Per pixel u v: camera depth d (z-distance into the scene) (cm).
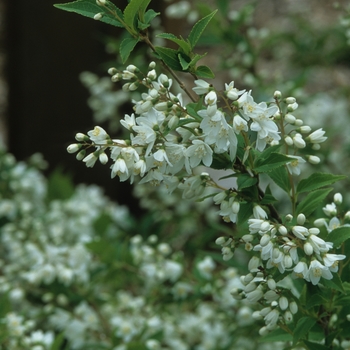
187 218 723
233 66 678
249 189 282
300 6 1044
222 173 775
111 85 754
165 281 517
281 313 299
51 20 872
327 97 750
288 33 734
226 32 642
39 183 707
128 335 482
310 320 295
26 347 425
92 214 684
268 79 815
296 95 617
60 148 902
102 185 908
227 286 490
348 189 679
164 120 272
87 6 283
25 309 546
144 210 917
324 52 751
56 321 518
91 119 890
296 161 296
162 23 787
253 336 499
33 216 678
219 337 523
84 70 879
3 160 688
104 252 492
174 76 287
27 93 895
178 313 559
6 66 903
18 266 568
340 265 310
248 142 274
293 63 774
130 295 591
